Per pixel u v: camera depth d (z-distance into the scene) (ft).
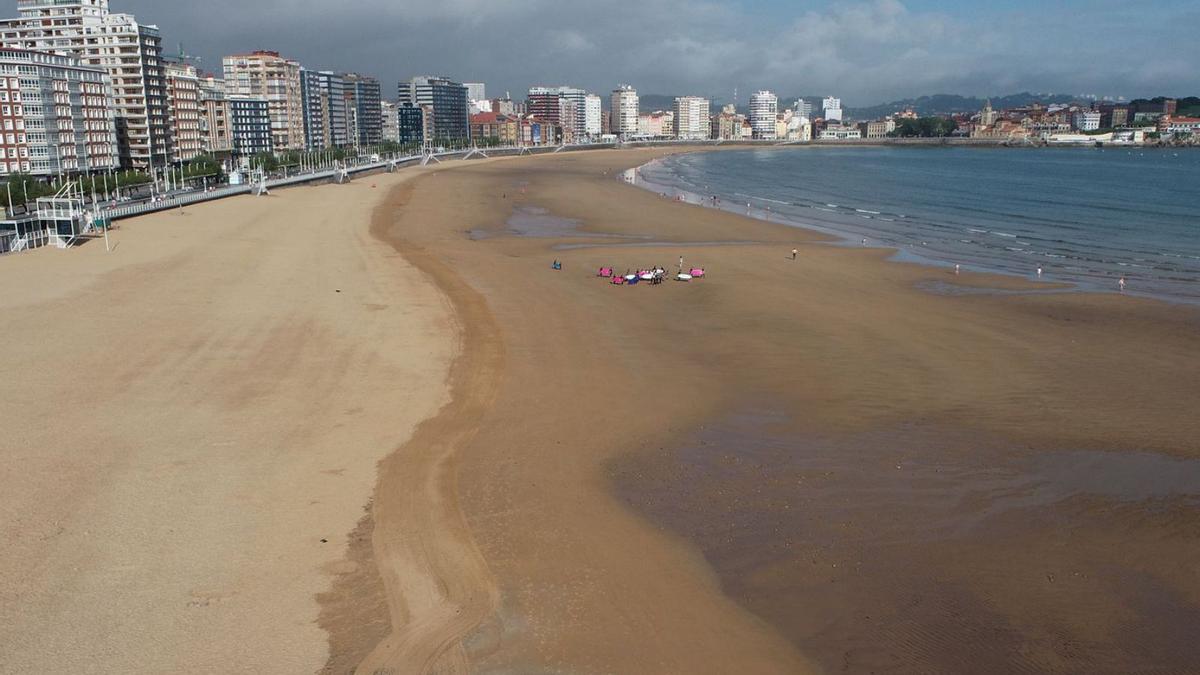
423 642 71.51
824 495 100.27
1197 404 130.72
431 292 201.67
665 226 352.90
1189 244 308.19
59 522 89.15
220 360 144.87
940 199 492.95
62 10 584.40
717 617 77.00
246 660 68.64
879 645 73.41
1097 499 99.19
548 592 79.71
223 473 101.65
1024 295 210.79
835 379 142.51
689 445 114.42
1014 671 70.44
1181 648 73.20
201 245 270.26
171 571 80.69
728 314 187.11
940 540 90.27
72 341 154.20
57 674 66.33
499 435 116.06
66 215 270.46
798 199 497.05
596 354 154.92
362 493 97.81
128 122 580.30
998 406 129.90
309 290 200.54
